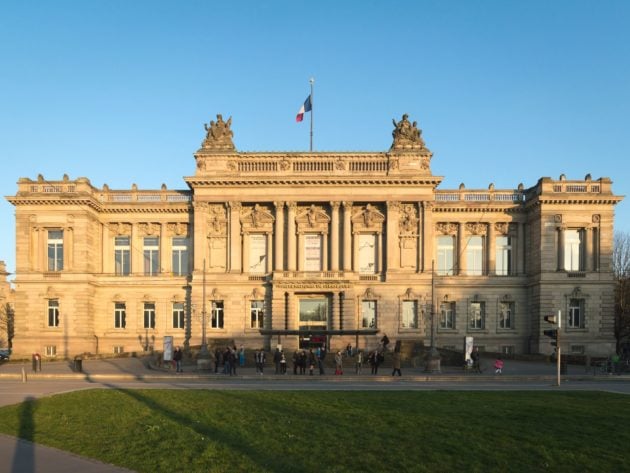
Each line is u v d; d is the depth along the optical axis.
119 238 90.69
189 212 89.00
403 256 84.50
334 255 83.94
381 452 20.97
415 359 69.81
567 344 82.94
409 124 85.50
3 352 112.31
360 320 83.88
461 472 18.73
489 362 73.19
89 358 77.44
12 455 21.14
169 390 39.88
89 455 21.00
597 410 30.86
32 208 84.25
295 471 18.66
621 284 105.62
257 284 84.06
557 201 83.38
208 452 20.88
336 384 48.94
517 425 26.05
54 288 83.50
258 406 31.97
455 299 87.19
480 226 89.06
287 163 84.94
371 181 83.44
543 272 83.50
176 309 88.62
